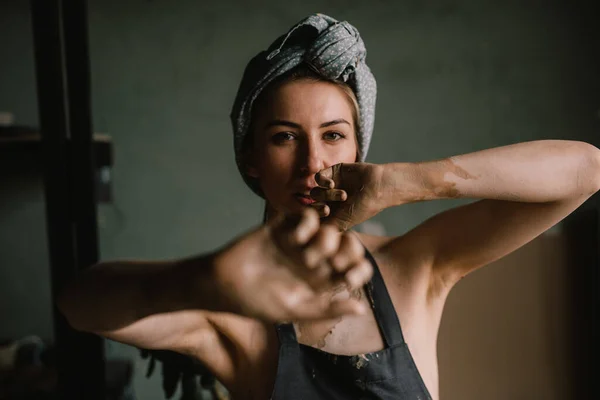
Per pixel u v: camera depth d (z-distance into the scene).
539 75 2.73
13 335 2.68
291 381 0.88
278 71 0.88
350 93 0.92
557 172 0.71
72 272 1.00
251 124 0.96
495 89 2.74
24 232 2.65
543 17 2.71
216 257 0.48
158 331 0.83
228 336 0.92
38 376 1.95
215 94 2.68
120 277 0.69
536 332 1.92
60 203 0.99
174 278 0.56
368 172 0.65
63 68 1.02
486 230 0.88
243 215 2.76
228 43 2.66
